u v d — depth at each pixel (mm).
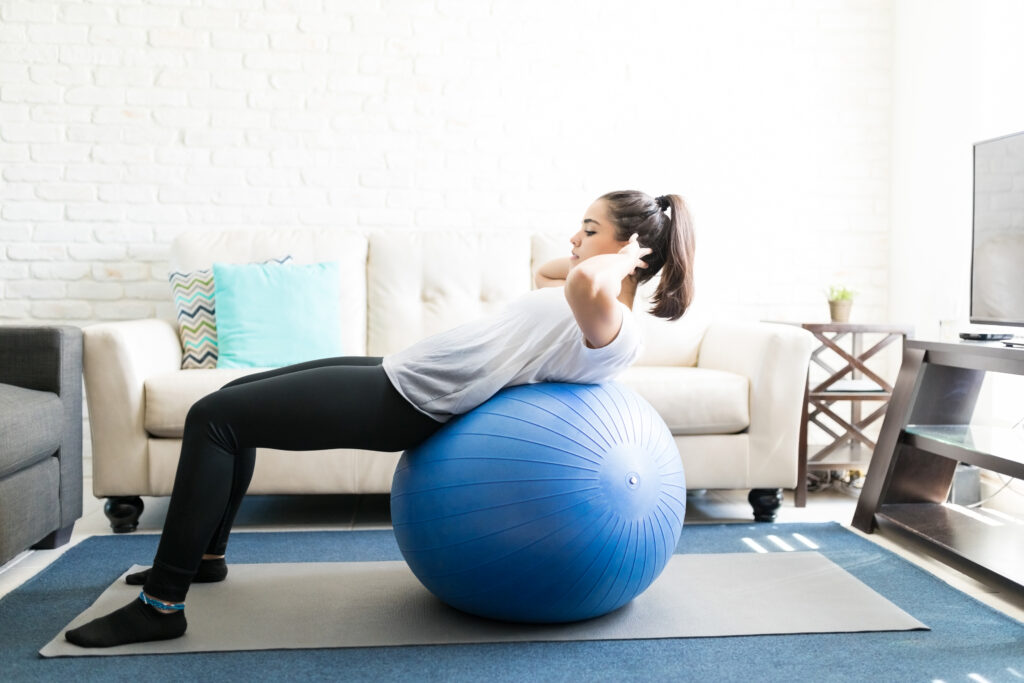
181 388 2652
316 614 1953
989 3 3270
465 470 1739
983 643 1828
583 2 3707
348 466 2727
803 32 3803
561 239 3467
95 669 1655
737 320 3555
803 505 3100
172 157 3561
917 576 2285
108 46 3520
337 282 3215
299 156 3611
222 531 2145
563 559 1722
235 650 1752
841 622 1927
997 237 2592
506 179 3695
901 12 3770
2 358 2463
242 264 3201
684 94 3756
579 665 1694
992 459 2254
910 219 3713
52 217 3521
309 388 1783
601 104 3723
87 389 2648
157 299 3566
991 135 3277
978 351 2432
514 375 1832
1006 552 2301
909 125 3719
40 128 3504
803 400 3059
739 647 1792
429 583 1862
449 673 1651
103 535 2652
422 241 3410
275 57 3590
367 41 3627
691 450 2824
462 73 3668
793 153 3814
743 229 3805
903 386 2770
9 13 3477
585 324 1721
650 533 1789
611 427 1779
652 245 1857
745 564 2355
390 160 3648
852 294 3445
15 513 2186
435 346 1861
